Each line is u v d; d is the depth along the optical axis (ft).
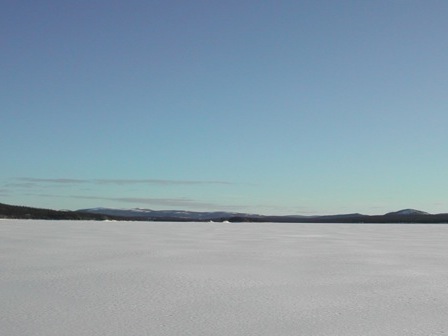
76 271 36.65
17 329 20.58
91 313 23.48
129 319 22.44
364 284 32.04
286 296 27.99
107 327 21.03
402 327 21.56
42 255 47.62
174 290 29.43
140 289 29.60
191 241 68.95
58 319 22.30
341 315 23.67
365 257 48.19
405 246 63.26
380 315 23.71
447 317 23.35
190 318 22.79
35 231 92.07
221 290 29.60
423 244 67.56
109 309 24.36
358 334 20.52
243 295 28.14
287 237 83.51
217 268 38.83
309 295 28.35
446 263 43.45
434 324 22.07
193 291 29.19
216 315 23.41
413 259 46.62
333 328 21.39
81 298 26.89
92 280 32.65
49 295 27.61
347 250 56.08
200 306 25.26
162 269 37.96
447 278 34.60
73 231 94.58
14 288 29.66
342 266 40.78
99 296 27.45
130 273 35.78
